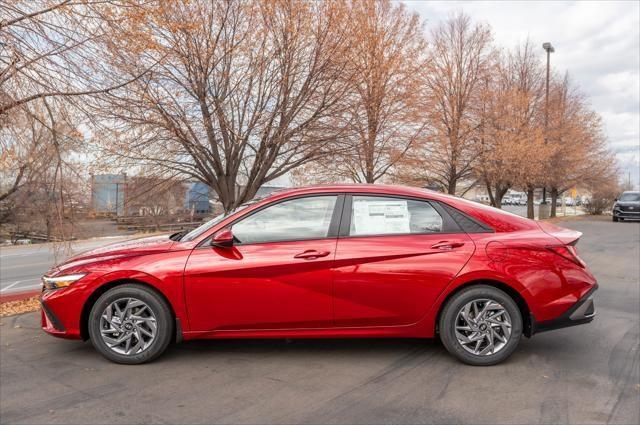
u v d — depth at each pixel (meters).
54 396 3.57
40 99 6.05
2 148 6.20
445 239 4.20
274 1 8.77
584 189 41.97
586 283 4.22
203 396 3.56
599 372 4.04
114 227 25.22
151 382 3.82
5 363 4.26
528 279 4.11
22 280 12.78
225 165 10.41
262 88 9.49
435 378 3.90
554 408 3.37
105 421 3.18
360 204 4.32
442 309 4.16
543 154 22.61
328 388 3.71
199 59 8.51
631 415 3.26
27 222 27.36
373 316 4.13
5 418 3.22
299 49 9.20
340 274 4.09
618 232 20.00
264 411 3.32
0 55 5.59
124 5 5.67
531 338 4.97
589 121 30.22
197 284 4.08
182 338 4.16
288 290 4.09
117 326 4.14
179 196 14.52
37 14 5.52
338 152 10.13
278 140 9.20
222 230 4.25
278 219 4.28
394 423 3.15
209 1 8.83
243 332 4.16
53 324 4.20
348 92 9.88
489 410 3.34
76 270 4.18
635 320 5.72
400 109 12.84
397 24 12.96
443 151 19.30
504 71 25.45
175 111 8.54
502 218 4.35
